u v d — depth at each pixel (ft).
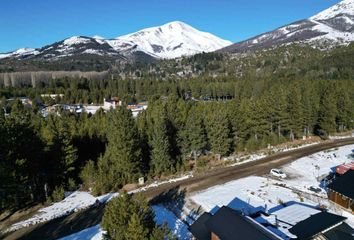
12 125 141.38
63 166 164.25
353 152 221.05
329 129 260.01
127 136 167.84
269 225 117.39
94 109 502.38
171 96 337.93
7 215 136.56
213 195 150.71
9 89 599.16
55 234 118.21
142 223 84.99
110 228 87.61
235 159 208.33
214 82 629.10
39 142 154.20
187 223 125.39
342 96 279.28
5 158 132.98
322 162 201.16
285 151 227.61
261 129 241.35
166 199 149.38
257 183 165.48
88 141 207.21
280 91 270.05
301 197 145.07
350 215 122.52
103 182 159.43
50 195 155.84
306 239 86.74
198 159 209.36
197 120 198.39
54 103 535.19
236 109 232.32
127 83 654.12
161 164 181.27
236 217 90.79
